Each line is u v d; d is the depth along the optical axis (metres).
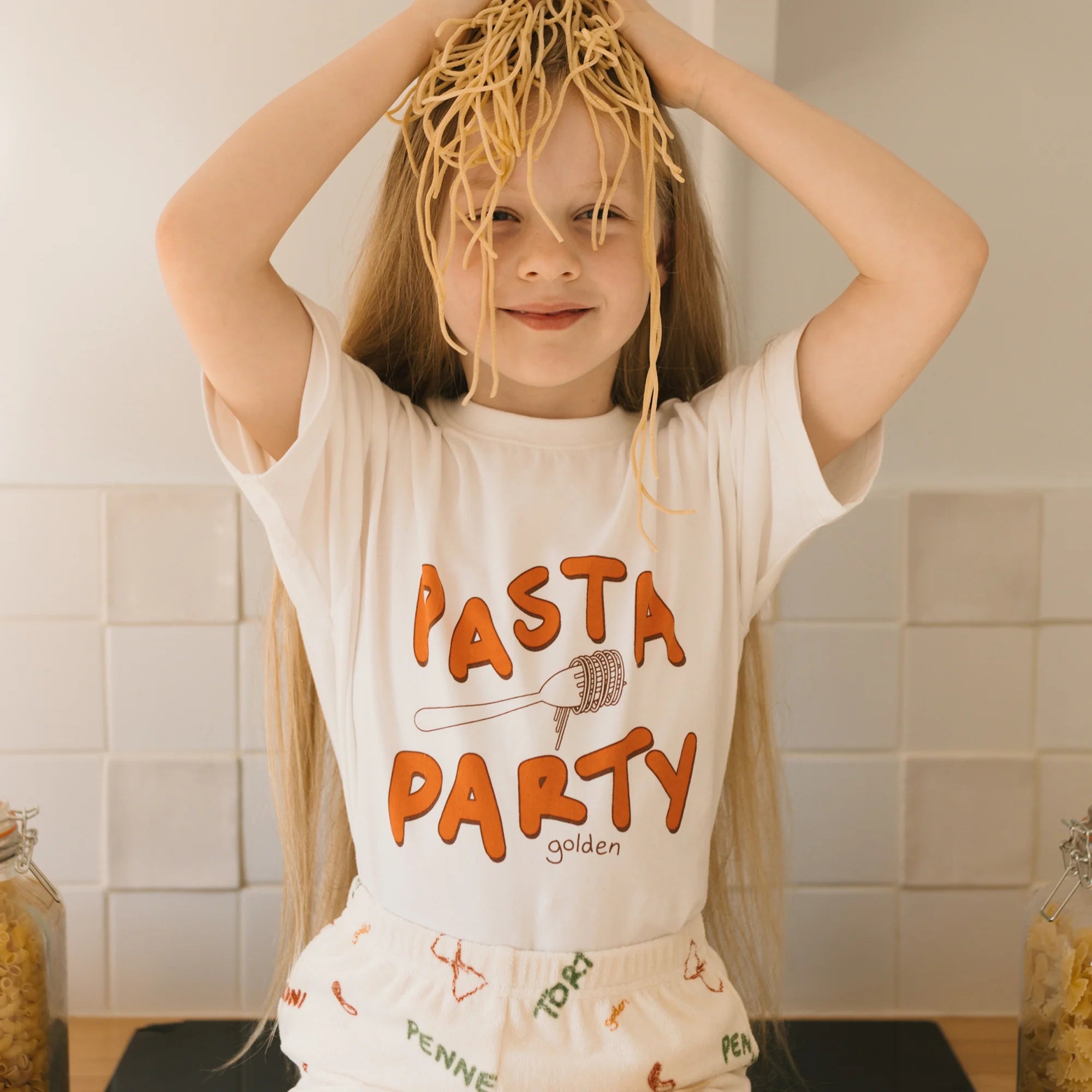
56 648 1.12
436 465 0.84
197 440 1.12
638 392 0.97
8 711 1.12
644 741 0.80
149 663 1.12
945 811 1.15
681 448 0.86
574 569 0.81
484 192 0.78
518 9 0.76
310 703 0.99
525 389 0.86
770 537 0.86
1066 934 0.88
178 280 0.72
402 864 0.80
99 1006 1.15
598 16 0.77
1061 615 1.14
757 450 0.84
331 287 1.10
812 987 1.17
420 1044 0.76
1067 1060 0.86
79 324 1.10
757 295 1.11
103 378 1.11
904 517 1.13
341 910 1.00
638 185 0.80
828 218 0.77
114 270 1.09
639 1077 0.75
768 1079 1.06
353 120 0.75
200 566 1.12
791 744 1.15
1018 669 1.14
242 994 1.15
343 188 1.09
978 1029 1.15
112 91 1.08
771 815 1.02
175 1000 1.15
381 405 0.85
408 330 0.92
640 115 0.78
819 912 1.16
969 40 1.09
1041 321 1.13
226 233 0.72
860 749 1.15
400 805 0.80
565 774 0.78
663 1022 0.77
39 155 1.08
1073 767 1.15
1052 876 1.16
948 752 1.15
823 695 1.14
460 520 0.83
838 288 1.11
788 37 1.09
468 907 0.78
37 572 1.11
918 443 1.14
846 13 1.09
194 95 1.08
